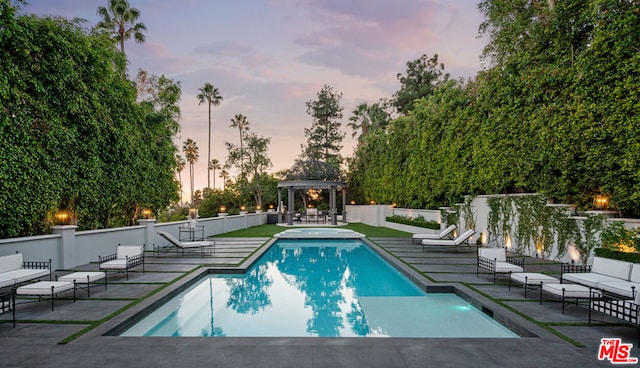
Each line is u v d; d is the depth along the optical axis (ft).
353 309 20.58
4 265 21.03
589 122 26.89
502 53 40.81
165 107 55.11
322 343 13.23
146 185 42.96
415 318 18.79
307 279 29.32
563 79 30.07
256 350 12.57
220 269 29.73
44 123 26.55
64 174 28.58
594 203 30.48
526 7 38.86
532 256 36.17
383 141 89.71
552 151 31.58
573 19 30.22
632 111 23.44
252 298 23.38
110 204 35.47
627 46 23.50
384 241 50.90
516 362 11.60
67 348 12.70
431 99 65.92
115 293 20.93
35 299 19.24
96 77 33.22
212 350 12.55
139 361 11.64
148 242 41.45
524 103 36.14
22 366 11.24
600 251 26.50
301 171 89.86
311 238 56.44
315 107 138.62
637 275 18.06
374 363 11.51
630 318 13.60
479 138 44.27
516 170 37.73
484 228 45.47
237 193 115.44
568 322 15.70
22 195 24.56
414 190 66.44
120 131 36.27
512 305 18.57
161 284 23.38
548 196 33.76
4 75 22.98
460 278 25.64
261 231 69.72
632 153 23.34
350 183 113.91
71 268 29.04
